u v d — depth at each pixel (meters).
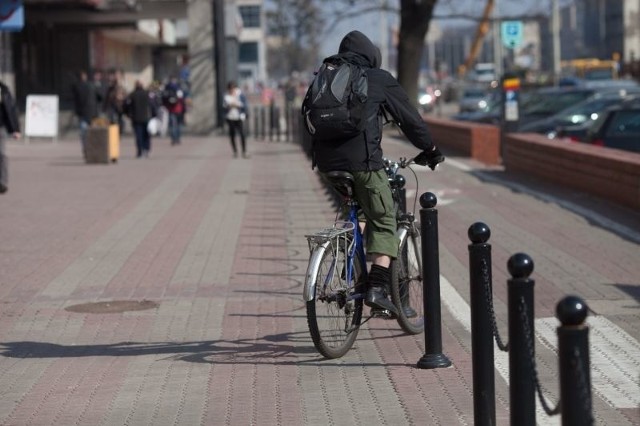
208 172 48.84
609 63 174.38
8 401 14.29
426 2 80.81
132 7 88.56
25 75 95.75
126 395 14.41
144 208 34.81
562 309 7.44
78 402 14.15
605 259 23.59
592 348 16.16
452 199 35.53
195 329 18.25
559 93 65.81
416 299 17.47
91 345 17.34
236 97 58.69
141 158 59.28
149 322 18.84
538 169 40.94
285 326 18.31
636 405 13.25
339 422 12.86
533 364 8.97
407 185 40.62
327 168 15.34
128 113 59.78
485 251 11.43
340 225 15.81
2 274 23.50
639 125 43.00
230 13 100.88
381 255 15.65
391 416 13.05
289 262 24.50
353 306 15.82
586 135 46.12
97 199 37.56
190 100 98.06
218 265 24.25
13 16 64.44
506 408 13.23
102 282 22.50
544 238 26.69
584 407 7.35
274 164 53.44
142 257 25.45
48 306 20.27
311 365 15.66
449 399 13.68
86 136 54.47
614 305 19.11
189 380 15.06
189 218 32.28
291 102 87.56
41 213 33.66
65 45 100.38
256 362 15.95
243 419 13.11
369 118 15.09
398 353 16.19
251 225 30.56
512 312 9.17
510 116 46.50
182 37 142.75
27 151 66.69
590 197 34.19
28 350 17.09
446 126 61.91
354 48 15.58
